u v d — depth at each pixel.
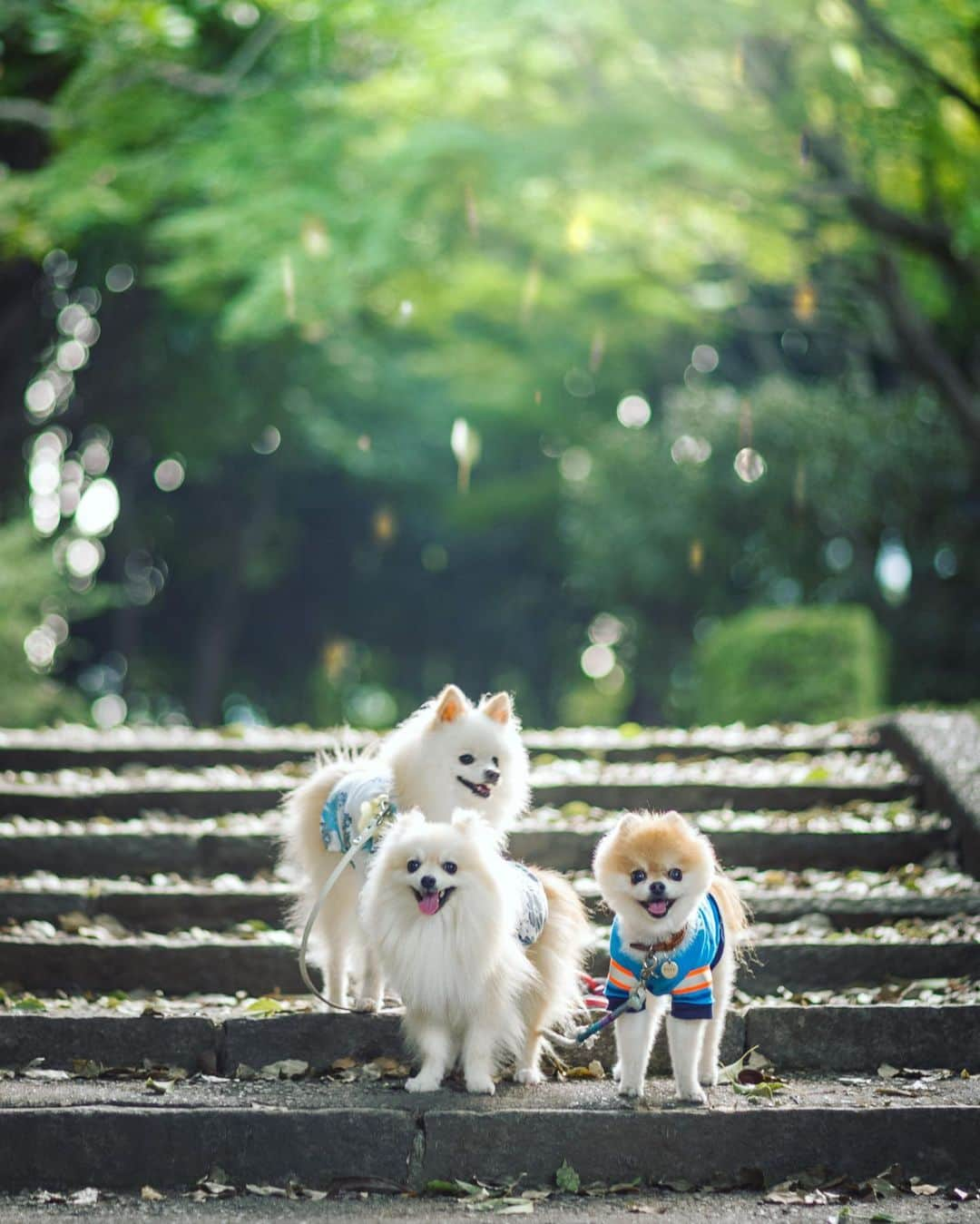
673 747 10.41
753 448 20.02
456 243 18.08
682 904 5.55
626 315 22.20
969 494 21.22
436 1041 5.78
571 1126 5.46
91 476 26.08
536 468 28.66
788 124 15.12
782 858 8.55
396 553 29.84
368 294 18.69
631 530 20.83
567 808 9.05
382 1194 5.34
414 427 26.42
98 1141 5.42
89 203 15.42
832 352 26.11
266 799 9.25
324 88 15.42
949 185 15.05
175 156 15.89
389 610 30.44
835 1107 5.56
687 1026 5.66
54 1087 5.84
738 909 6.04
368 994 6.45
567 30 15.09
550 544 28.08
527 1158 5.44
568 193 16.36
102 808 9.20
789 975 7.12
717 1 14.28
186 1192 5.34
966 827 8.38
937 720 10.27
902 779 9.43
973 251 14.30
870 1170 5.50
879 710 16.75
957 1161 5.51
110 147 15.55
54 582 17.66
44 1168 5.39
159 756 10.28
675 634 22.72
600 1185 5.40
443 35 14.39
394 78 15.28
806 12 14.02
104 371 23.70
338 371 23.94
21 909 7.74
